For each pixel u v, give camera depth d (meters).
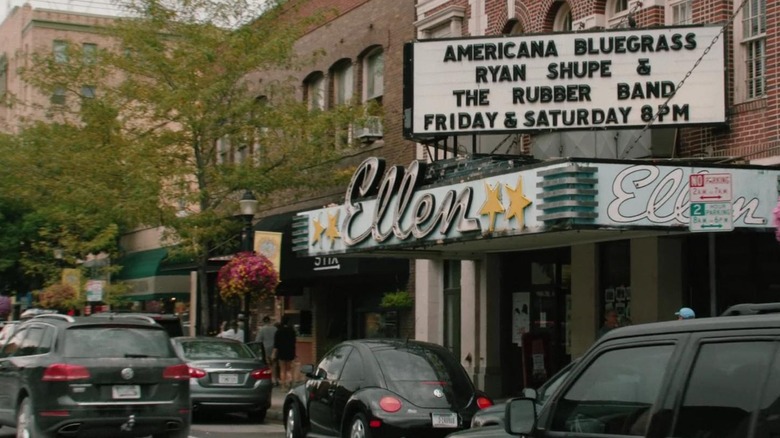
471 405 12.80
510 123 17.42
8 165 29.61
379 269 24.39
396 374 13.02
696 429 4.73
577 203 13.63
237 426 19.36
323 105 28.77
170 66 24.83
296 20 28.23
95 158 24.81
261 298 23.94
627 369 5.25
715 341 4.76
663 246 17.39
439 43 17.89
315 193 28.42
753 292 16.52
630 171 13.82
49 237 32.69
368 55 27.16
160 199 25.11
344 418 13.20
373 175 19.08
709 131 16.69
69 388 12.67
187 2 25.20
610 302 18.91
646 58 16.56
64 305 28.89
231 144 25.75
